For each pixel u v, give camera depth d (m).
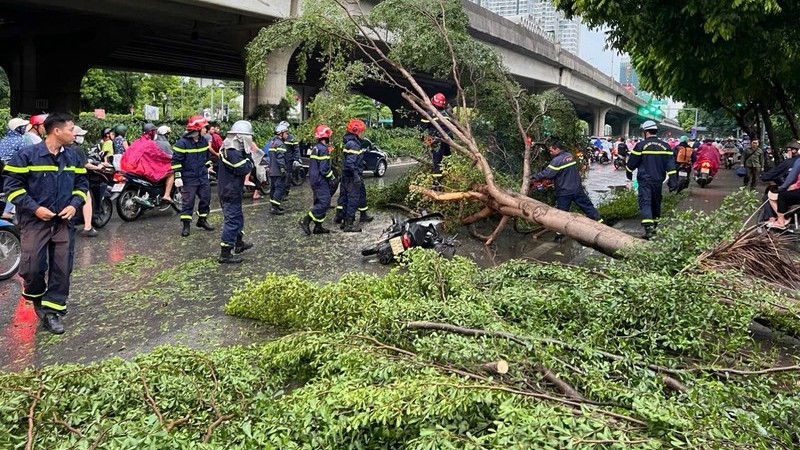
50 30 29.55
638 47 9.62
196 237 9.32
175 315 5.58
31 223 5.04
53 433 2.69
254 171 13.69
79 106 32.81
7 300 6.04
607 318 4.00
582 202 8.95
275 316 5.24
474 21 27.91
